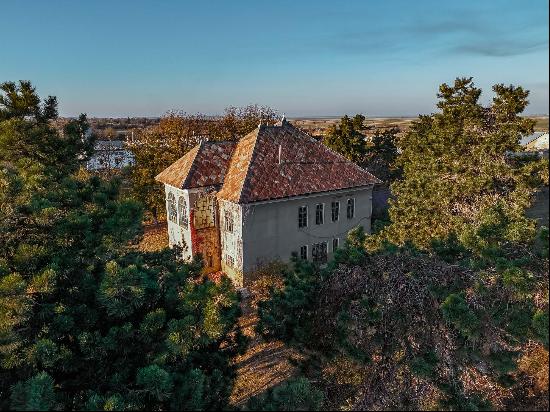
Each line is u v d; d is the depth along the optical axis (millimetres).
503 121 19266
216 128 42094
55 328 6367
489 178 14156
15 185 7812
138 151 34281
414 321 7258
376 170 40281
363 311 7340
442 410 6637
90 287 7234
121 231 8273
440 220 14969
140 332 6660
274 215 20688
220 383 6938
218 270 22906
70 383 6309
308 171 22219
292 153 22719
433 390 7082
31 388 4859
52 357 5715
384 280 7582
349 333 7406
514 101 19484
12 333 5785
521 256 7535
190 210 21703
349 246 9250
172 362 6637
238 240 20391
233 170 22078
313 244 22312
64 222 7902
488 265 7652
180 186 21391
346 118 39125
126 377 6434
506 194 14461
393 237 15781
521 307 6484
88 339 6285
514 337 6512
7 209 7504
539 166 13148
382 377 7215
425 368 6676
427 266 7734
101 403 5434
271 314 8234
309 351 8289
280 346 14742
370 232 24562
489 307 6750
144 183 31984
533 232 7957
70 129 20031
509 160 15766
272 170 21328
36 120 20000
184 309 6746
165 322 7062
